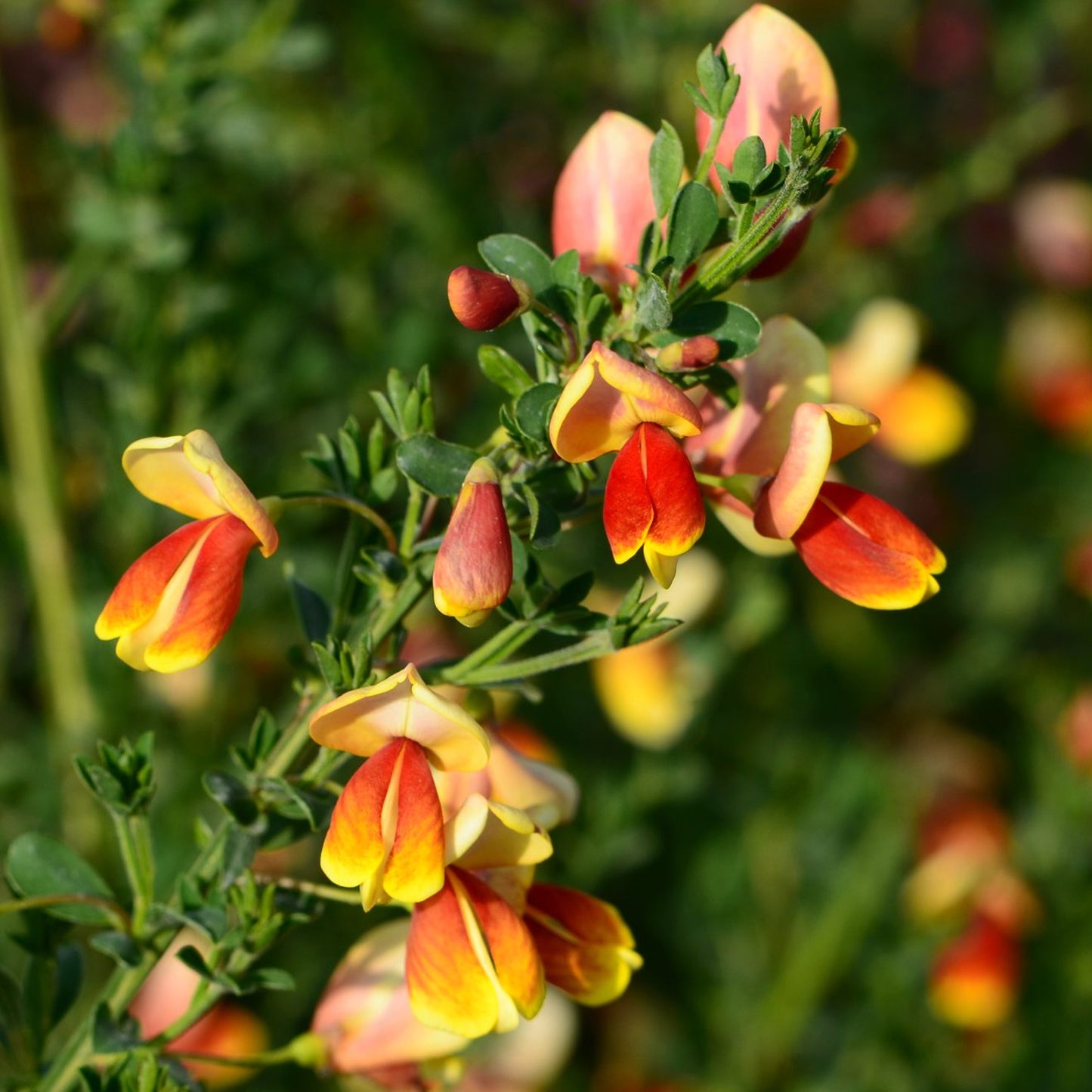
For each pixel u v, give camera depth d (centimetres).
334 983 41
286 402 64
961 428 73
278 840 39
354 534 39
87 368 55
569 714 69
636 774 62
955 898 70
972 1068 69
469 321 37
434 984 37
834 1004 72
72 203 60
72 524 56
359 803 37
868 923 69
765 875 72
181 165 58
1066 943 70
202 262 54
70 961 41
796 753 73
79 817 54
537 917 39
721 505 40
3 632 62
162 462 38
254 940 39
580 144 40
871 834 70
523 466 38
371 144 71
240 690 62
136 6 51
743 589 63
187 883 39
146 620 37
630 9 73
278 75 69
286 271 65
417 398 39
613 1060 70
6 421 59
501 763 40
